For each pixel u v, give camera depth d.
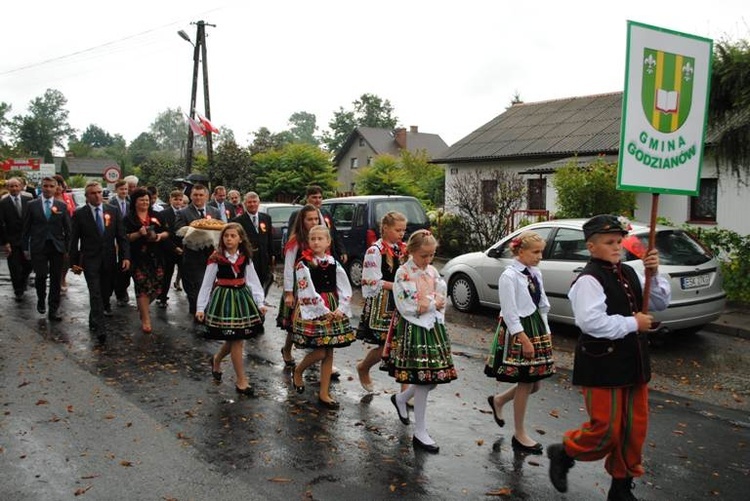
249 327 6.27
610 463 4.02
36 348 7.96
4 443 5.07
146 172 37.19
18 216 11.12
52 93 137.25
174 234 10.20
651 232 4.15
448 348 5.04
